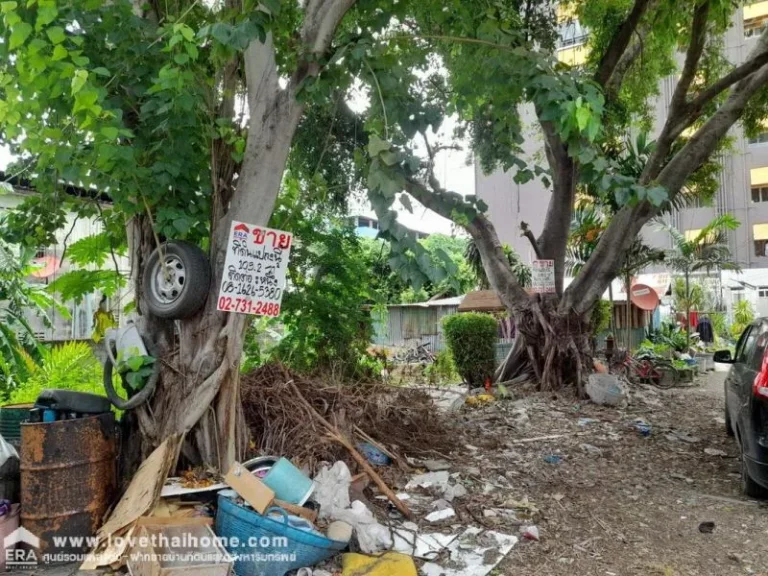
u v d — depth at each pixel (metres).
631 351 15.69
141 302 4.84
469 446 6.91
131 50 4.34
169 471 4.23
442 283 4.05
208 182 4.81
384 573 3.64
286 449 4.93
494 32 4.83
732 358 7.21
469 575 3.85
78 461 3.93
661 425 8.45
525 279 18.23
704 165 13.05
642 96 12.65
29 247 5.49
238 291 4.48
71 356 7.95
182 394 4.53
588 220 14.33
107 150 3.79
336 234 8.09
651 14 10.73
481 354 11.84
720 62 12.14
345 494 4.32
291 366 7.31
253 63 4.67
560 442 7.44
